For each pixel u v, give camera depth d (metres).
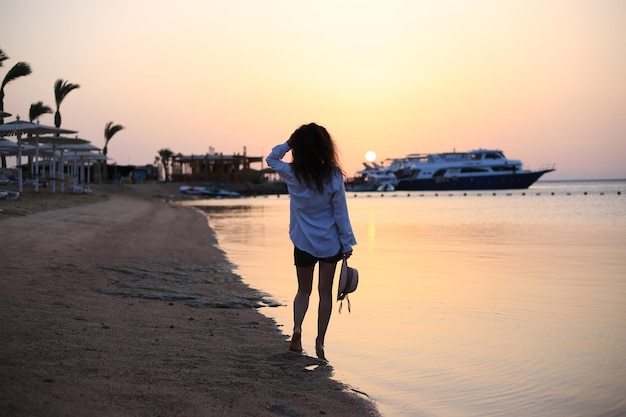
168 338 5.60
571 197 80.94
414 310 7.83
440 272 11.61
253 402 3.99
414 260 13.78
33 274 8.48
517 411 4.25
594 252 15.42
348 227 5.14
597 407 4.33
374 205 61.62
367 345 5.96
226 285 9.58
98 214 24.98
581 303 8.27
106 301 7.15
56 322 5.62
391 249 16.55
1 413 3.17
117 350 4.90
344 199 5.12
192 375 4.45
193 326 6.33
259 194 114.69
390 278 10.79
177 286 9.04
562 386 4.78
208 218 34.81
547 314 7.56
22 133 28.17
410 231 24.45
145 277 9.59
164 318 6.59
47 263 9.70
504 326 6.86
